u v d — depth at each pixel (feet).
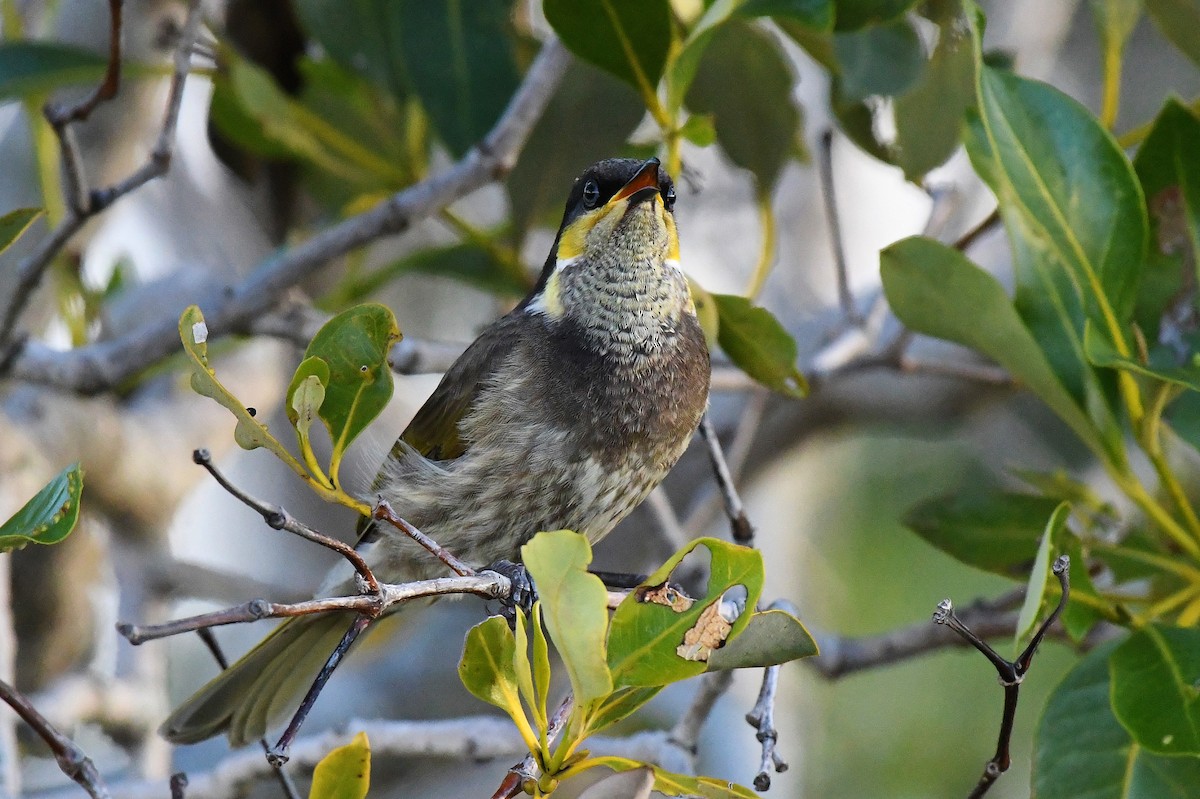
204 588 39.14
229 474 53.62
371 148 36.24
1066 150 24.25
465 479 28.19
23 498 34.81
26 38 35.55
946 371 35.53
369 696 45.83
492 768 47.11
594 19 26.66
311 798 17.52
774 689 22.09
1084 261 24.13
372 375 18.90
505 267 35.91
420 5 33.50
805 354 45.85
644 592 18.31
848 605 50.98
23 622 39.45
